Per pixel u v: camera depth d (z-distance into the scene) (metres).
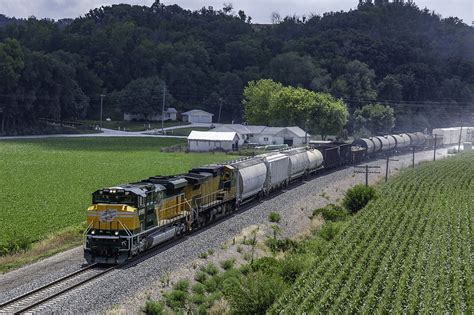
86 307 28.28
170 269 35.53
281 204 61.69
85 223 47.84
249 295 30.44
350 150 99.56
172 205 42.34
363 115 164.75
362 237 47.53
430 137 140.62
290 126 141.50
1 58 144.00
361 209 61.97
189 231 45.53
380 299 32.41
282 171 69.00
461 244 45.47
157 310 28.41
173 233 41.97
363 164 104.50
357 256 41.38
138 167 86.69
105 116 186.38
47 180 71.38
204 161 97.19
